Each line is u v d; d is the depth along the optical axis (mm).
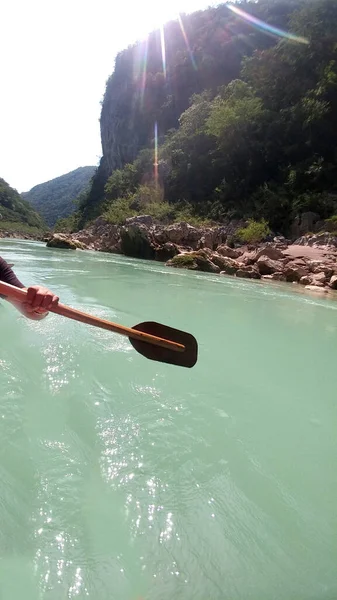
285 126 29750
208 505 1784
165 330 2008
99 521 1647
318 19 31625
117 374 3189
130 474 1960
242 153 31750
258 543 1599
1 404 2490
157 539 1578
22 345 3586
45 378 2973
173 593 1356
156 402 2770
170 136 45062
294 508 1824
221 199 31250
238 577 1439
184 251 19578
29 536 1543
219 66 48531
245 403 2924
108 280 9406
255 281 12742
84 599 1310
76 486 1843
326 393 3295
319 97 28391
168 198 37281
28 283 7652
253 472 2068
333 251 16453
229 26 48188
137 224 21469
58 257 16203
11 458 2000
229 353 4164
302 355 4363
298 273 13562
